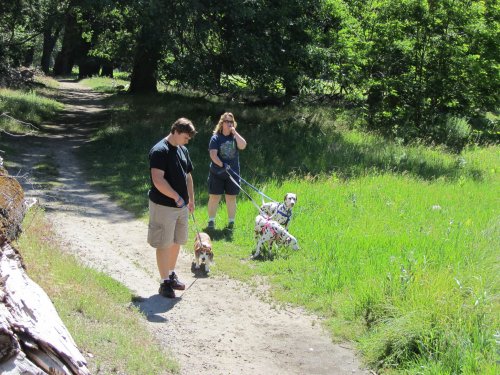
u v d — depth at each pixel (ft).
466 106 73.46
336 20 69.00
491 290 21.24
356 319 20.92
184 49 67.51
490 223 30.58
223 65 65.21
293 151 51.42
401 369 17.74
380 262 24.54
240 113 69.15
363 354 19.03
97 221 33.63
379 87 70.13
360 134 60.03
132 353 16.93
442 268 22.48
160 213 22.22
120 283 23.20
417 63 70.79
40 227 28.07
